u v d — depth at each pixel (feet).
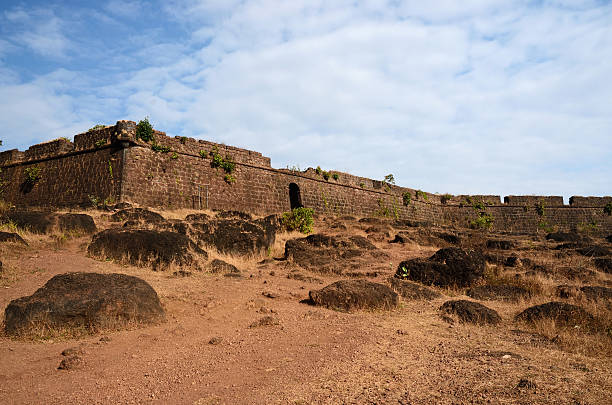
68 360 17.58
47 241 43.55
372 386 15.34
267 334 22.86
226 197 88.38
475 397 13.85
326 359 18.58
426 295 34.65
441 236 69.56
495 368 17.01
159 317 24.90
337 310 29.19
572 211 151.33
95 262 38.01
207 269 39.99
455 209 150.20
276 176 100.99
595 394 14.17
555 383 15.15
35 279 31.04
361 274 42.45
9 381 15.93
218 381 16.12
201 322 25.26
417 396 14.23
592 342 22.09
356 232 73.10
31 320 21.49
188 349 20.25
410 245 62.08
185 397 14.62
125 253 39.29
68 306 22.34
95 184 74.90
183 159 82.12
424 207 143.43
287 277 40.91
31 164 87.25
